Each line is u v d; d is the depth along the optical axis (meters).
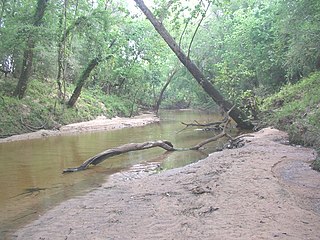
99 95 36.75
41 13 22.08
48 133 21.55
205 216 6.02
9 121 20.59
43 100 24.94
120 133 22.41
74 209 7.17
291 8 16.95
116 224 6.04
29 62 22.88
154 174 10.38
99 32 25.41
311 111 14.58
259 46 26.81
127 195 7.97
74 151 15.09
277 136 14.95
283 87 23.17
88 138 19.77
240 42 29.59
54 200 8.00
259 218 5.70
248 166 9.54
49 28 22.31
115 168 11.78
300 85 20.05
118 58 36.22
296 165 9.48
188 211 6.36
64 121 25.22
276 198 6.68
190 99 60.25
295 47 16.58
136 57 39.25
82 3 25.08
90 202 7.63
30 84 25.44
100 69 34.03
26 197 8.29
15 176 10.47
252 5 32.28
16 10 23.03
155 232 5.49
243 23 28.67
